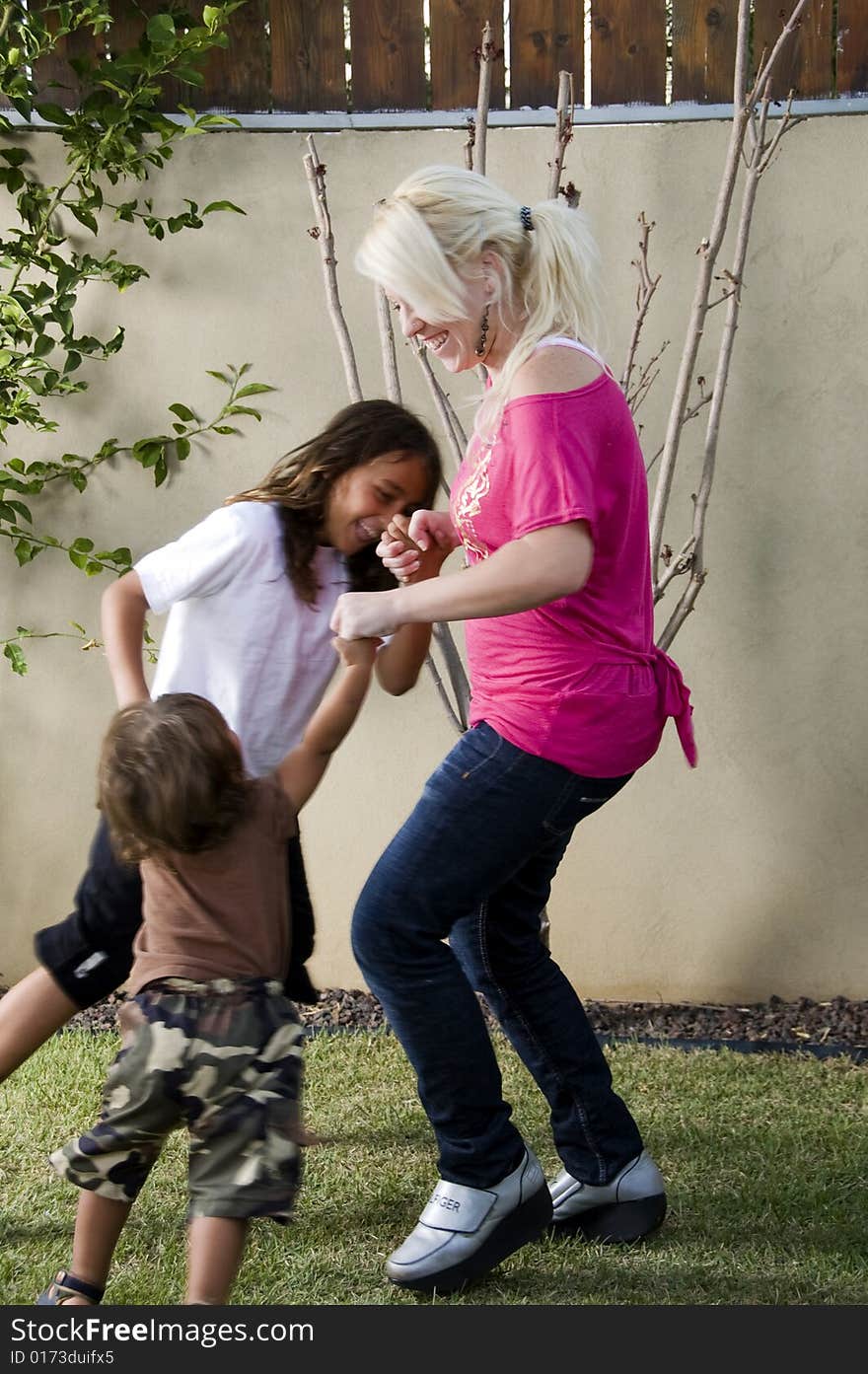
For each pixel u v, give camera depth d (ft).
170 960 6.54
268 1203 6.17
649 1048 11.20
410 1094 10.16
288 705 7.59
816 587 11.67
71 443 12.15
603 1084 8.13
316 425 12.00
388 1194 8.55
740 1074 10.59
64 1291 6.55
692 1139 9.37
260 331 11.93
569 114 10.72
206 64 11.75
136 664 7.25
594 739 7.24
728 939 12.12
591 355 7.01
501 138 11.59
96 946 7.59
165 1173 8.75
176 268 11.91
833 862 11.91
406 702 12.17
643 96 11.46
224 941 6.54
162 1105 6.38
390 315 11.24
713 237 10.69
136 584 7.29
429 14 11.59
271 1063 6.38
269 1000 6.54
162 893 6.64
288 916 6.91
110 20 11.08
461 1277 7.46
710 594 11.79
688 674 11.87
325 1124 9.63
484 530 7.17
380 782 12.27
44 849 12.54
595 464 6.82
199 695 7.34
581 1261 7.86
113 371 12.05
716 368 11.60
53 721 12.43
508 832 7.30
